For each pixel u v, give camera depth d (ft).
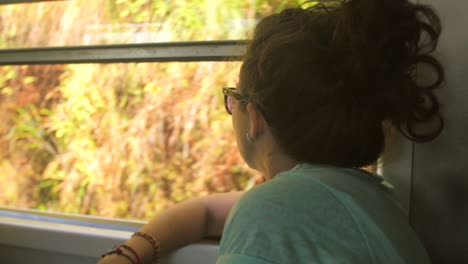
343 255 1.61
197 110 4.49
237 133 2.29
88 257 3.98
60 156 5.15
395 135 2.81
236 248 1.62
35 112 5.27
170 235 3.08
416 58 1.90
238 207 1.81
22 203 5.15
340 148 1.91
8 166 5.32
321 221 1.68
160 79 4.60
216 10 3.94
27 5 4.73
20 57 4.68
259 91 1.95
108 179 4.89
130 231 4.00
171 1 4.12
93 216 4.33
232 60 2.94
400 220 1.99
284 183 1.84
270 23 2.05
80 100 5.05
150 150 4.72
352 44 1.75
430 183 3.16
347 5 1.80
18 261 4.30
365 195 1.88
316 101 1.82
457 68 3.02
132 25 4.26
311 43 1.81
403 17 1.81
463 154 3.06
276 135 1.99
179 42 4.01
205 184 4.47
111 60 4.32
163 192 4.62
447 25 3.02
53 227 4.09
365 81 1.77
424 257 2.01
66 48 4.47
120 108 4.86
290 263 1.55
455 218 3.14
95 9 4.42
